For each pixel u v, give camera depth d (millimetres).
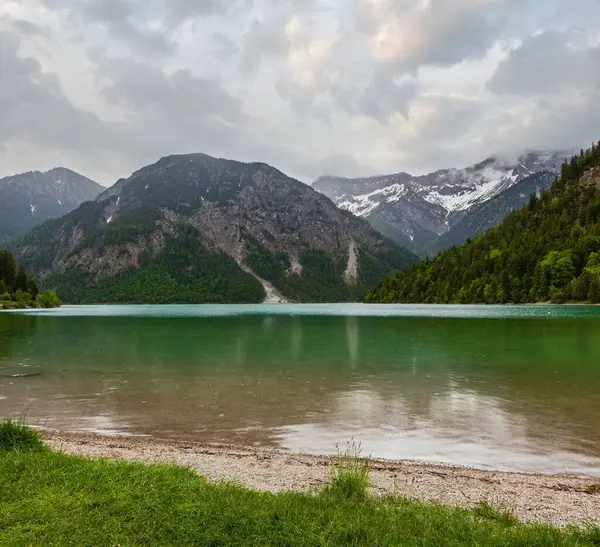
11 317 138750
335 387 29109
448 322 93938
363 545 8242
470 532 8836
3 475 11312
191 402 25094
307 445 17750
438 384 29844
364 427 20188
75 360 42594
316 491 11508
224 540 8414
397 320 105250
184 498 10078
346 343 57219
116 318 132500
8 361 41906
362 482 11570
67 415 22531
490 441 18094
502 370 35125
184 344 57094
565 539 8656
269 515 9227
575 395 26094
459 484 13383
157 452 16297
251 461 15258
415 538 8484
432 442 18047
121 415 22469
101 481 11016
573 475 14469
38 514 9219
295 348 51906
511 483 13531
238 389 28609
